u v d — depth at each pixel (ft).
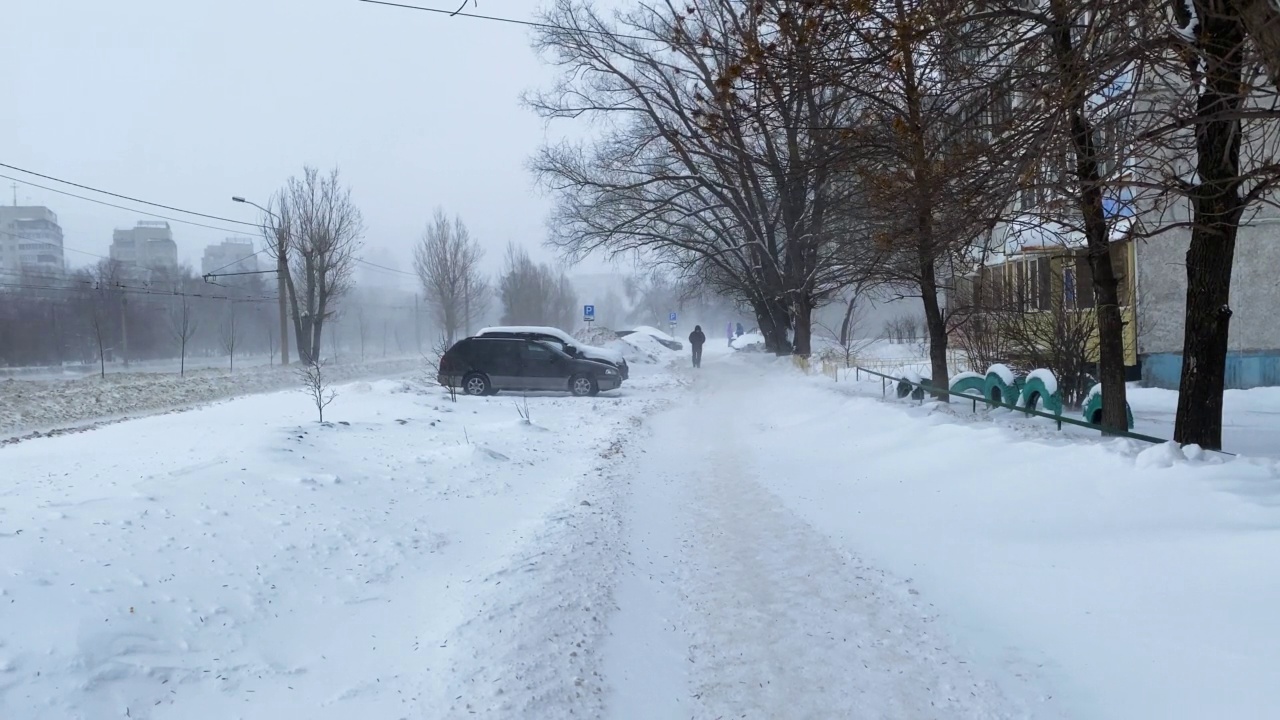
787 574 22.20
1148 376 60.54
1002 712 14.20
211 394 93.81
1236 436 37.47
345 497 26.68
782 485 33.58
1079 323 49.55
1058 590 18.51
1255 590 15.55
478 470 34.91
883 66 28.84
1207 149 26.27
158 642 15.43
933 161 31.14
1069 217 33.24
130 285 212.64
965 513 25.29
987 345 57.36
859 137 34.68
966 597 19.44
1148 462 23.39
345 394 73.15
